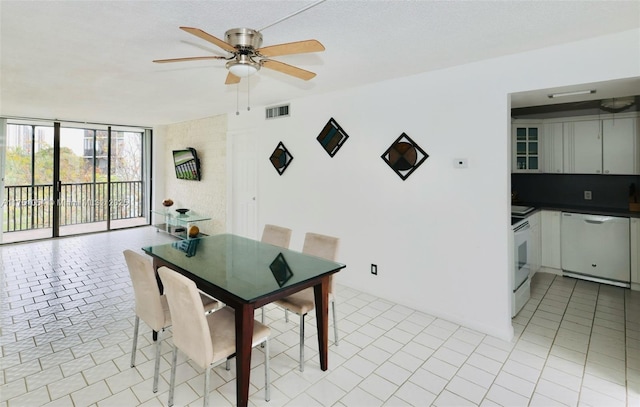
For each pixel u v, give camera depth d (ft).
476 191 9.65
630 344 8.98
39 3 6.16
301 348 7.89
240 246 10.27
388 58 9.16
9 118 19.69
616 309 11.12
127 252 7.57
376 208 12.03
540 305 11.50
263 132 16.47
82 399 6.79
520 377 7.63
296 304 8.13
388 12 6.49
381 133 11.71
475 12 6.50
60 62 9.63
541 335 9.51
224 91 13.24
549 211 14.47
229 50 6.44
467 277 9.96
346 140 12.80
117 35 7.66
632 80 7.61
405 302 11.41
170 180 24.85
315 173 14.01
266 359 6.84
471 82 9.59
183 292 5.97
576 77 8.00
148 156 25.31
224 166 19.47
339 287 13.09
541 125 14.94
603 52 7.65
